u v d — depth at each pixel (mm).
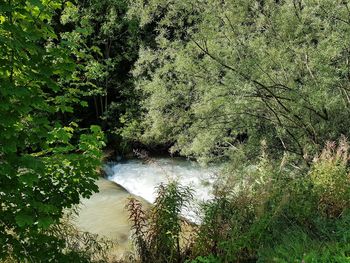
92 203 9852
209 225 5762
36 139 4176
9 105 3701
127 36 16891
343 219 5348
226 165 8836
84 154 4484
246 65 8203
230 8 8711
